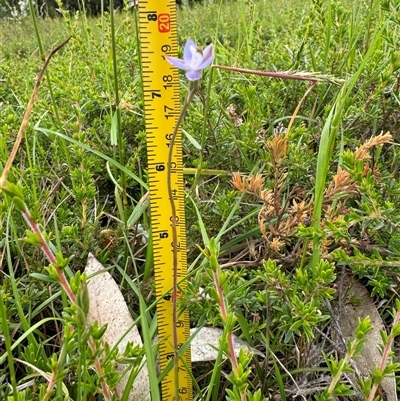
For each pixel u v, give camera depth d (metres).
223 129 0.22
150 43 0.14
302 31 0.28
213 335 0.15
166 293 0.14
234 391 0.10
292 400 0.14
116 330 0.15
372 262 0.14
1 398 0.12
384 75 0.20
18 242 0.17
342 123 0.22
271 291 0.14
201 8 0.83
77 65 0.35
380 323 0.16
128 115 0.26
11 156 0.10
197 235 0.19
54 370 0.11
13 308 0.15
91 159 0.22
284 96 0.26
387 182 0.18
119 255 0.19
